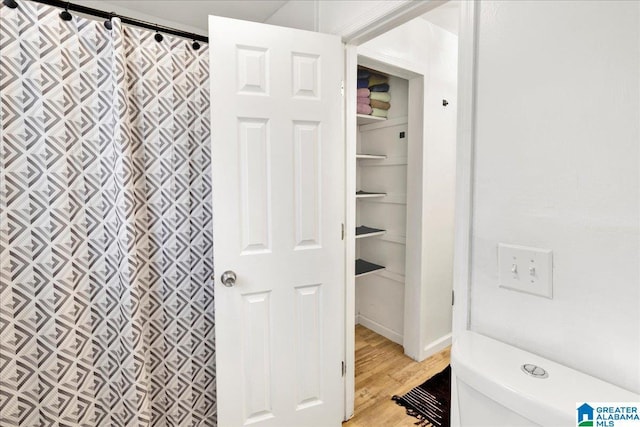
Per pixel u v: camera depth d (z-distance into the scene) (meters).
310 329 1.62
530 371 0.75
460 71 0.97
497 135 0.90
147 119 1.51
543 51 0.80
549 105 0.79
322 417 1.67
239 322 1.49
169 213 1.58
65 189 1.30
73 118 1.32
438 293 2.51
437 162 2.40
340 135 1.61
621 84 0.68
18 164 1.22
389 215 2.66
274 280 1.53
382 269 2.69
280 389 1.58
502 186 0.89
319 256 1.61
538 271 0.82
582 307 0.75
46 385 1.29
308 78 1.53
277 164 1.50
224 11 2.01
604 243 0.71
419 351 2.39
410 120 2.36
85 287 1.37
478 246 0.95
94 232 1.39
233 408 1.51
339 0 1.58
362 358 2.45
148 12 1.97
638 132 0.66
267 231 1.51
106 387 1.44
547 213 0.80
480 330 0.96
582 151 0.74
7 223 1.20
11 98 1.20
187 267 1.63
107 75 1.38
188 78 1.60
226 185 1.43
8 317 1.20
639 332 0.67
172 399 1.62
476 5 0.93
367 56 1.93
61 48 1.27
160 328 1.58
